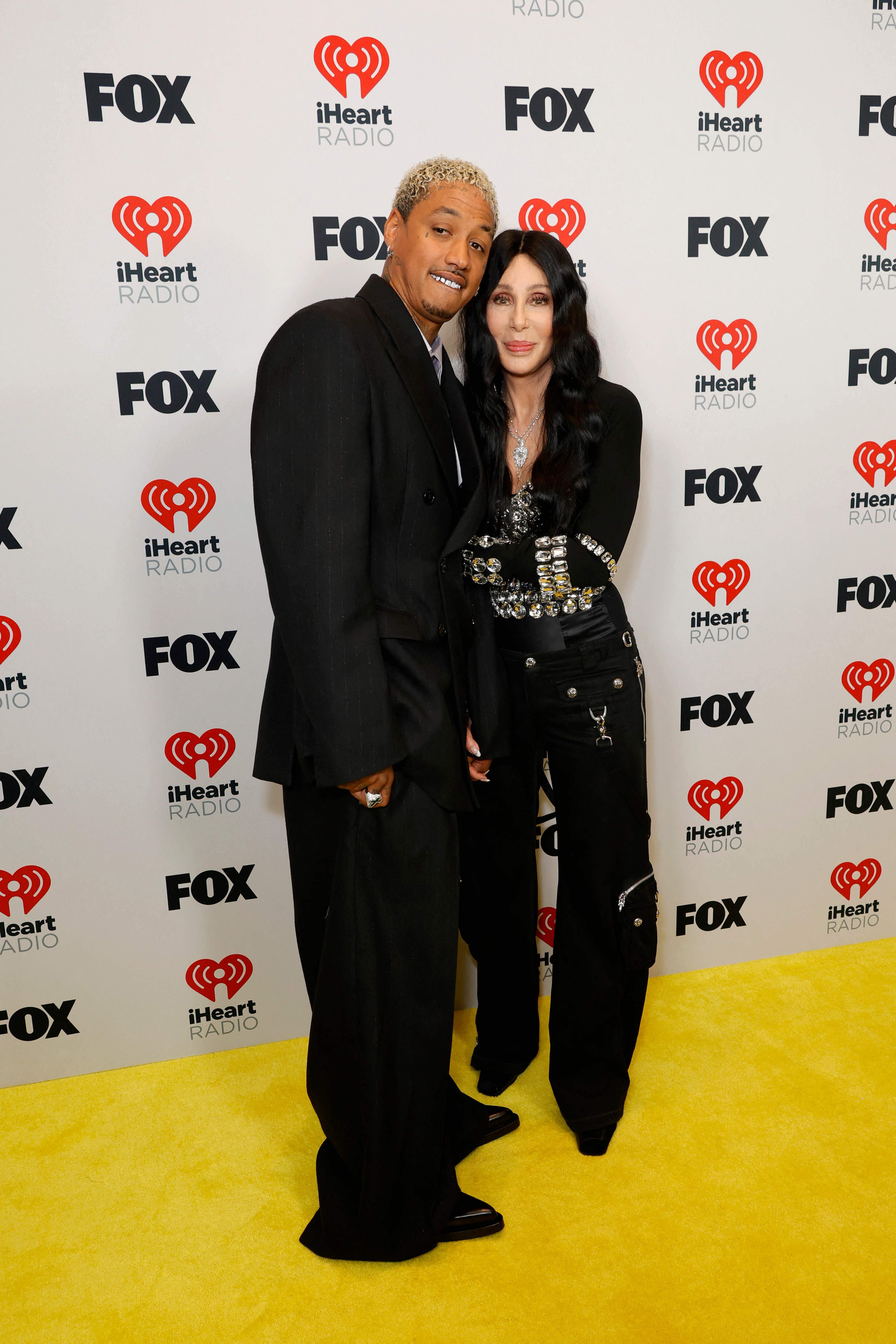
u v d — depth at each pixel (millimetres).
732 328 2143
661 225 2053
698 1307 1469
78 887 2057
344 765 1361
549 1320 1459
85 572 1920
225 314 1876
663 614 2254
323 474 1328
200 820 2090
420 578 1486
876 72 2107
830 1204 1668
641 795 1794
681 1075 2031
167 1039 2180
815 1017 2238
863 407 2271
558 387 1668
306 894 1681
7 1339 1457
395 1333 1447
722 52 2012
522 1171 1778
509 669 1779
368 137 1871
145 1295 1534
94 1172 1817
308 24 1801
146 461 1901
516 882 1970
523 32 1901
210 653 2018
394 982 1514
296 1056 2188
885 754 2490
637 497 1736
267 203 1852
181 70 1768
